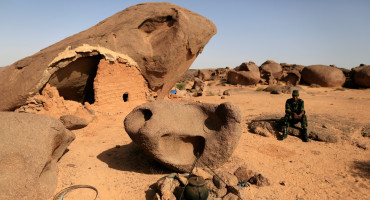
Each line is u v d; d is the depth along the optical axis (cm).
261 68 3472
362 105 1380
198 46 1242
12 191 353
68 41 1038
